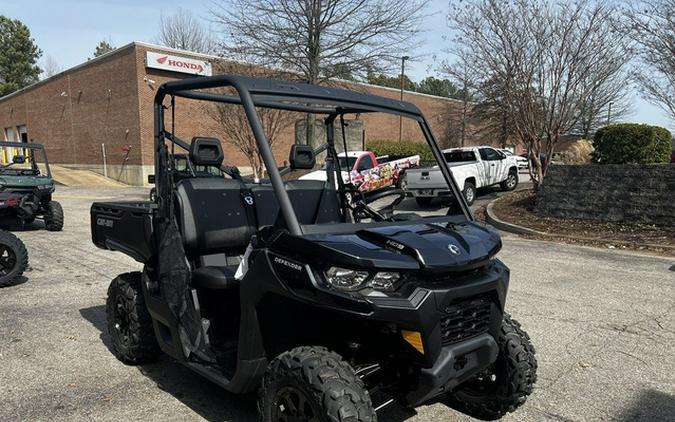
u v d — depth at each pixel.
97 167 30.44
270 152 3.01
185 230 3.98
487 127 32.25
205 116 22.73
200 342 3.62
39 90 35.78
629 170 11.20
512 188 19.09
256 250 3.05
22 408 3.72
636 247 9.61
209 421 3.55
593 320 5.60
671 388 4.07
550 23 13.06
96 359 4.64
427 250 2.77
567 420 3.60
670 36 11.15
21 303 6.25
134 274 4.72
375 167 14.98
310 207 4.20
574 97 13.64
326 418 2.53
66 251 9.55
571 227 11.41
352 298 2.57
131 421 3.55
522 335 3.44
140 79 26.44
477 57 14.64
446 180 3.84
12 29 61.47
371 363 3.12
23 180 11.58
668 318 5.67
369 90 32.81
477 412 3.60
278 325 3.00
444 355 2.74
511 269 7.96
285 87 3.24
